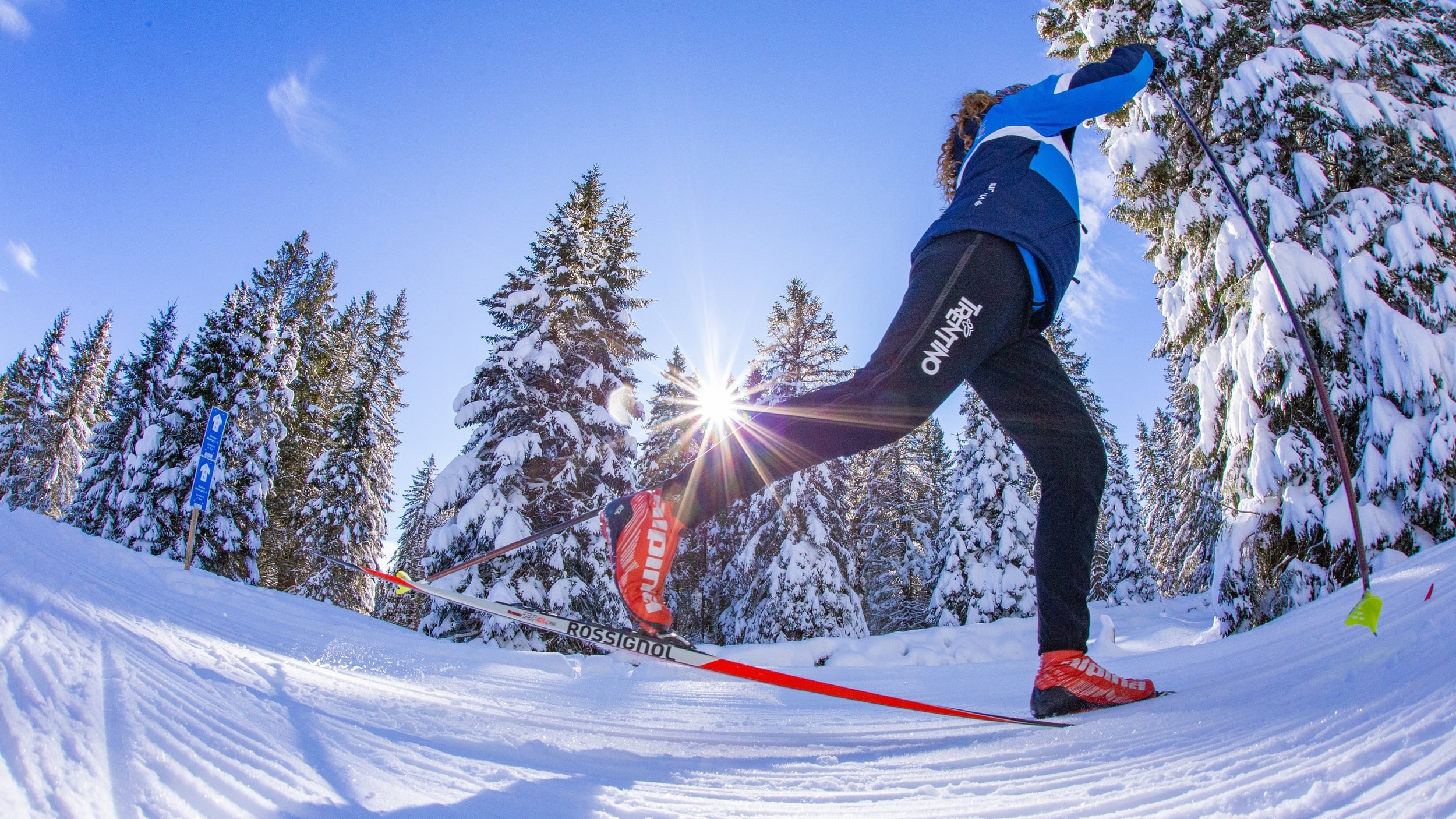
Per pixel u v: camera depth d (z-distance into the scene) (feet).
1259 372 20.68
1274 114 21.49
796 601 53.16
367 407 81.76
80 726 3.07
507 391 44.57
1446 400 17.75
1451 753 2.63
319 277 97.30
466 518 40.32
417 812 2.74
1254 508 20.75
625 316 51.55
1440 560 8.60
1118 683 5.65
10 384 115.34
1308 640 6.88
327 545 77.30
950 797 3.33
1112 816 2.85
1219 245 22.03
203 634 9.16
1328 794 2.60
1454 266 18.95
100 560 21.11
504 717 5.55
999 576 57.06
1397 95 21.88
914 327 5.19
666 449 76.69
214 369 66.90
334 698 5.24
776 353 65.41
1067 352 77.10
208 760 2.98
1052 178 5.88
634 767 4.05
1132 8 25.20
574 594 40.83
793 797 3.40
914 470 93.45
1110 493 77.46
